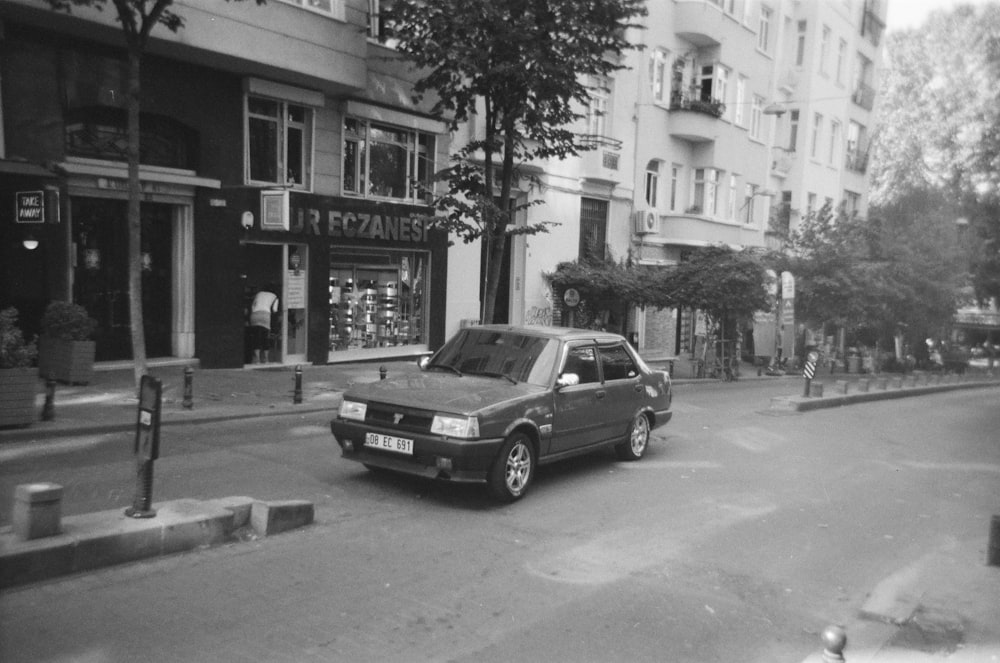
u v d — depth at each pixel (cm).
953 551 713
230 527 611
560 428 838
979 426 1691
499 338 899
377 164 1867
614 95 2578
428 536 655
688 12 2823
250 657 424
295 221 1648
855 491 949
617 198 2656
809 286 3138
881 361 3847
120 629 445
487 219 1488
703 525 751
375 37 1789
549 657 452
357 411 771
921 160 4144
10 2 1143
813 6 3703
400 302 1959
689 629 507
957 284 3638
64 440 912
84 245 1380
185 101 1458
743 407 1727
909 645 502
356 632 465
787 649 490
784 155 3644
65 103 1285
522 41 1420
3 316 937
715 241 3003
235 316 1569
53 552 503
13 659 402
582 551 648
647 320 2908
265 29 1468
